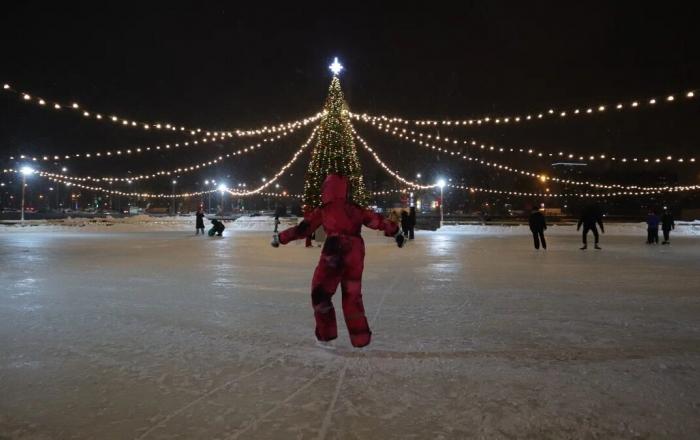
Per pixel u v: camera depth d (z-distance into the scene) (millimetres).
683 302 7113
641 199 73938
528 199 72438
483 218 52219
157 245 19625
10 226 36188
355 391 3562
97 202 109750
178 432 2963
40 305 6781
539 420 3105
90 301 7098
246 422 3084
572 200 71250
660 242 22812
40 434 2951
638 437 2896
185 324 5656
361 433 2939
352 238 4617
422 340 4949
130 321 5805
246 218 45875
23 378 3859
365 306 6781
